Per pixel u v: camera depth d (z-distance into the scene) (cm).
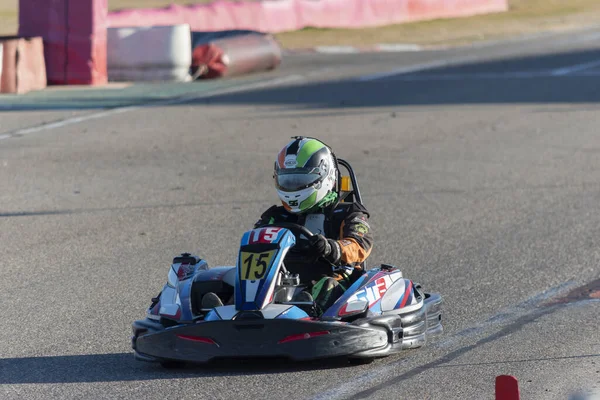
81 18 7869
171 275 2156
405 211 3866
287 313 1898
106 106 6894
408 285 2131
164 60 8200
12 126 6081
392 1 13875
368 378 1925
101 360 2116
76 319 2470
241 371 1983
